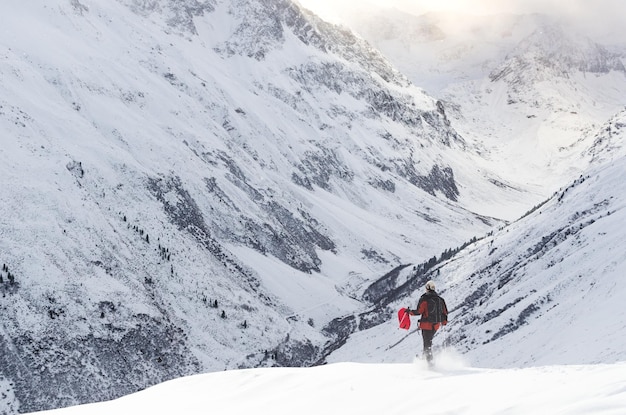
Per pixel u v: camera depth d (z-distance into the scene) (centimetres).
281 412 1630
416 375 1725
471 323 9788
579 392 1180
